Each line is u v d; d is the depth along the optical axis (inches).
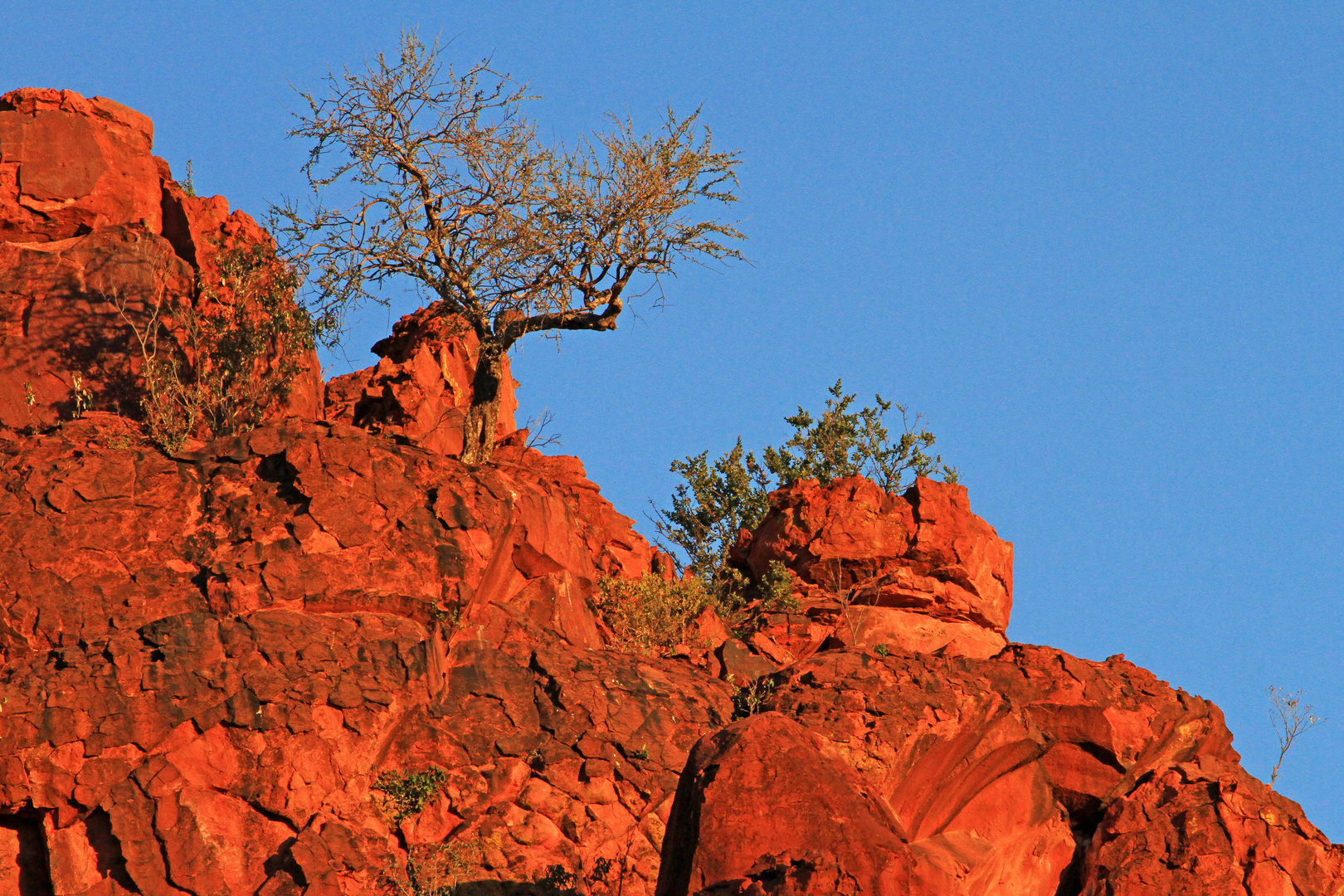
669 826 1836.9
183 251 3243.1
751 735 1787.6
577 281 3417.8
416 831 2319.1
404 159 3398.1
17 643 2361.0
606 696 2578.7
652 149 3415.4
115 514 2527.1
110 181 3169.3
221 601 2433.6
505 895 2281.0
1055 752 2945.4
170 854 2134.6
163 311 3053.6
